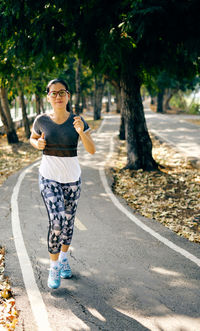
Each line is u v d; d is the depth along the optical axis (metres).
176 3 6.82
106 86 49.12
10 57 8.30
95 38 8.23
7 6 7.41
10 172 10.43
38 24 7.64
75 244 4.72
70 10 7.60
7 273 3.84
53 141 3.25
